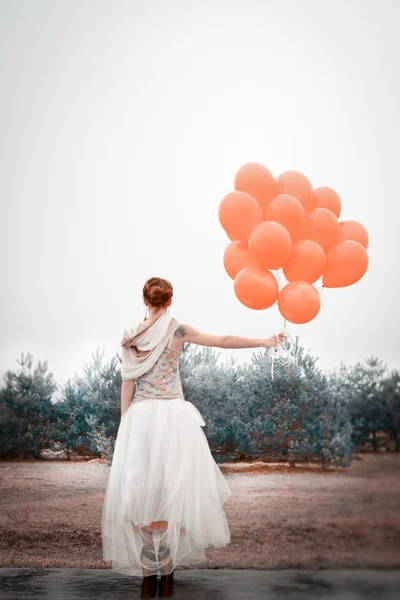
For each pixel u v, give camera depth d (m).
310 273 2.80
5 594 2.54
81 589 2.62
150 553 2.56
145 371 2.63
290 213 2.79
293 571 2.93
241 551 3.04
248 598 2.44
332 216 2.88
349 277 2.89
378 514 3.01
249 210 2.80
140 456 2.52
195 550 2.67
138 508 2.47
